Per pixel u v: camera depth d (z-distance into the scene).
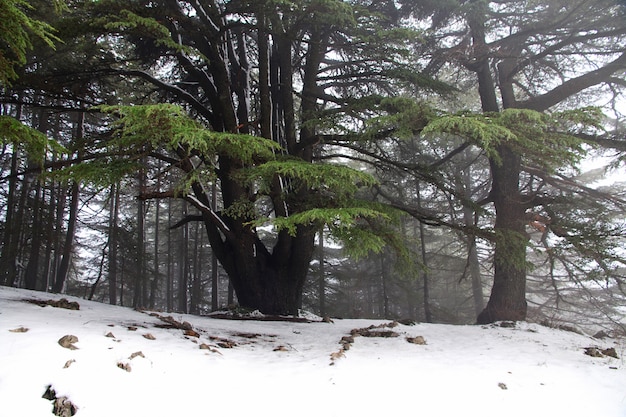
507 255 11.52
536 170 14.45
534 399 4.93
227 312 12.63
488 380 5.57
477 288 23.25
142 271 25.86
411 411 4.44
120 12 8.60
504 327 11.21
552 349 8.12
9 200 18.50
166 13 10.02
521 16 13.09
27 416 3.39
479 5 11.95
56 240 19.56
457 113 8.73
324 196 9.84
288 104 13.88
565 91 13.23
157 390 4.34
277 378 5.26
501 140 9.08
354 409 4.41
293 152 13.05
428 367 6.18
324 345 7.91
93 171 7.02
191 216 14.31
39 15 11.61
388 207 10.34
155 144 6.89
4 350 4.43
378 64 13.52
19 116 17.41
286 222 7.53
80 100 11.59
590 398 5.00
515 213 13.52
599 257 11.31
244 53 15.97
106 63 11.65
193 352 5.85
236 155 8.45
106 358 4.73
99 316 8.07
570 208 13.33
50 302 8.55
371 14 10.55
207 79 13.65
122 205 29.48
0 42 8.73
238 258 13.41
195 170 7.85
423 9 13.85
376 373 5.68
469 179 24.59
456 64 14.89
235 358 6.12
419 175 13.51
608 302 21.66
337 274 26.91
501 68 15.19
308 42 11.21
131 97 16.44
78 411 3.62
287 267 13.95
